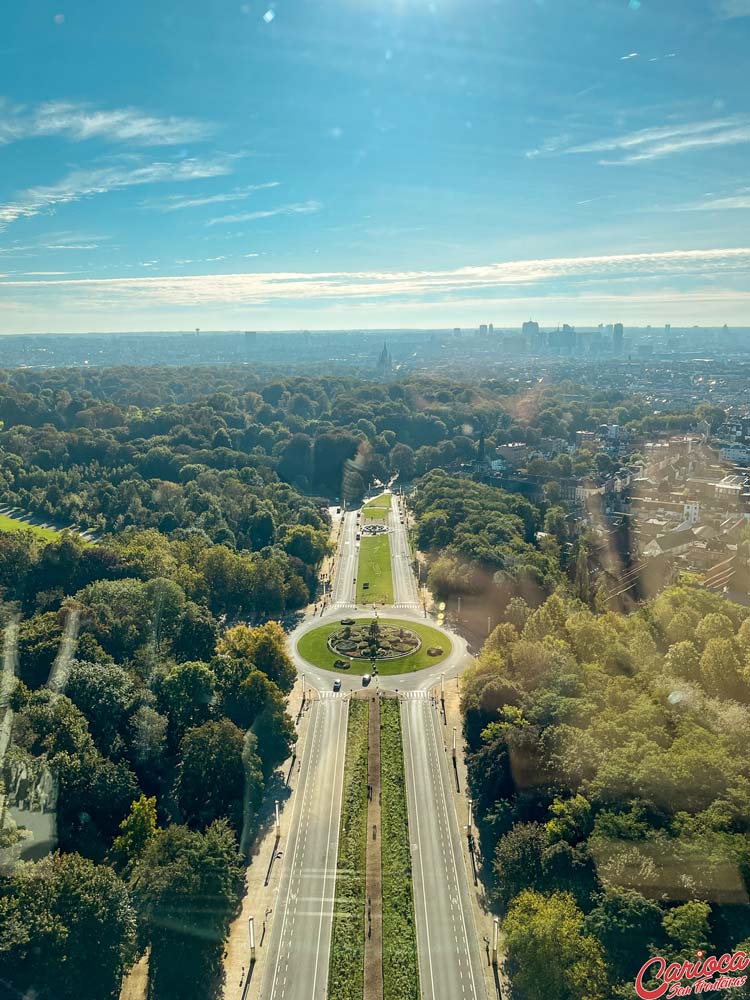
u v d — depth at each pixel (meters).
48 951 132.62
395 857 177.00
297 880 169.75
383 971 147.12
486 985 144.25
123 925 140.00
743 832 145.38
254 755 197.88
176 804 191.12
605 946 135.62
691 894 137.62
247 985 144.00
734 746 172.00
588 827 160.00
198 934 143.75
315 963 149.00
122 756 196.75
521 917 144.50
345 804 195.62
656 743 174.25
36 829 161.75
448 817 191.75
